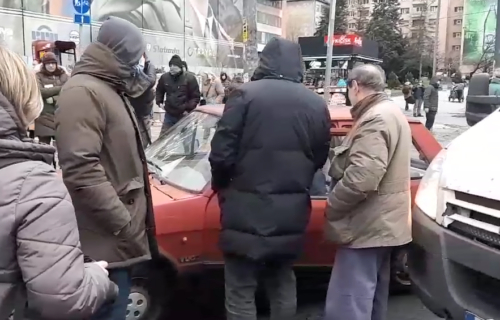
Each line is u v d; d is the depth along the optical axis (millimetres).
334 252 4262
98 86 2801
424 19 95625
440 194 3271
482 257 2857
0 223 1690
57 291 1728
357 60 27938
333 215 3545
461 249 2996
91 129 2727
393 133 3408
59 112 2736
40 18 24156
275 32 63906
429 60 83312
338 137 4438
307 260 4285
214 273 4051
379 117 3389
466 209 3051
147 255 3057
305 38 28906
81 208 2781
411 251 3584
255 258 3314
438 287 3172
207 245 3979
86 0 9695
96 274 2006
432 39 89062
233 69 40219
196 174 4215
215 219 3951
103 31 2895
